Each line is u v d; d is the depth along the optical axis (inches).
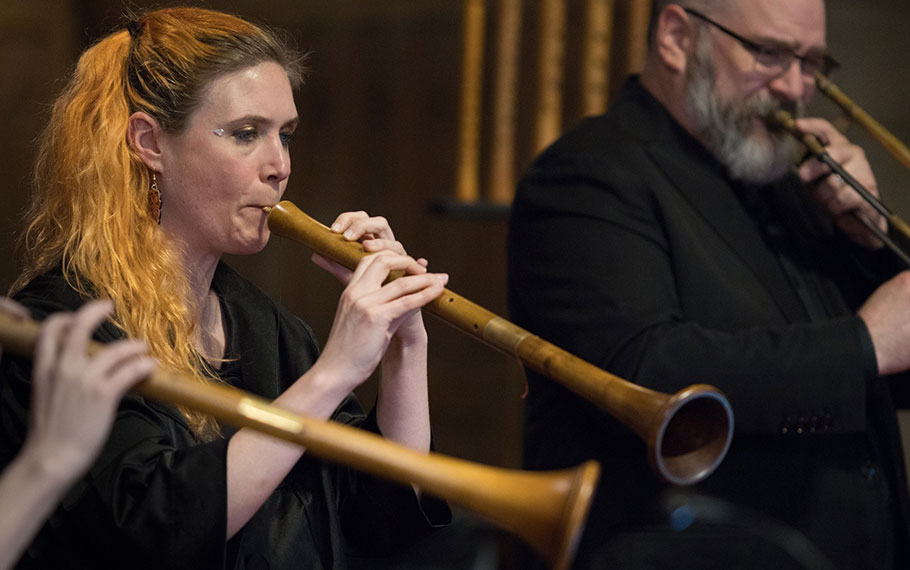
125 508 180.5
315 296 678.5
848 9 620.1
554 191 288.5
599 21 460.8
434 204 424.2
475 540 215.9
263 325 231.5
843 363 259.4
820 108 615.2
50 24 645.3
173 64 210.7
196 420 205.8
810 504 267.1
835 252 317.1
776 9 292.4
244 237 214.7
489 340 220.2
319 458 222.7
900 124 615.2
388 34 689.0
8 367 192.9
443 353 669.3
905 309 263.6
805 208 318.0
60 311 199.0
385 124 692.1
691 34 299.7
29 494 132.0
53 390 135.9
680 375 257.6
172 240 215.0
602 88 463.8
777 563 218.4
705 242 285.3
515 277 292.2
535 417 289.9
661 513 231.8
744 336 264.4
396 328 204.4
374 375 636.1
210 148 209.5
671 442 218.1
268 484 184.7
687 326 265.0
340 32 694.5
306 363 233.9
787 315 284.5
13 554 131.3
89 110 215.6
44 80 644.1
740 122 294.7
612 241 277.0
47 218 216.7
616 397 207.8
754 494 265.7
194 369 209.8
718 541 219.5
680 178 291.4
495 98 470.0
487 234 673.0
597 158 288.7
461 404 662.5
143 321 204.8
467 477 154.3
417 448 222.2
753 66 294.0
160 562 177.5
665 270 278.4
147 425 194.5
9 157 637.3
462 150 462.3
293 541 212.2
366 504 225.9
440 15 679.1
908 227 298.8
